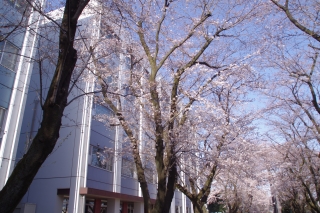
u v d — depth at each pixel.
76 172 15.08
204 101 9.34
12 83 12.41
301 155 17.52
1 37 6.28
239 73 10.77
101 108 17.39
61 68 4.70
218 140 11.77
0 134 11.62
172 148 8.59
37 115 16.11
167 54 9.41
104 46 10.73
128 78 11.23
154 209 7.39
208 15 9.40
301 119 15.27
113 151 15.51
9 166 11.62
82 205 14.89
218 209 45.28
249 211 34.22
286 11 8.91
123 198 17.88
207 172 13.70
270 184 21.56
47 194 15.15
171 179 7.84
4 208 3.90
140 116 11.35
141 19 10.00
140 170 8.45
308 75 12.33
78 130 15.85
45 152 4.34
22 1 8.80
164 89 10.48
